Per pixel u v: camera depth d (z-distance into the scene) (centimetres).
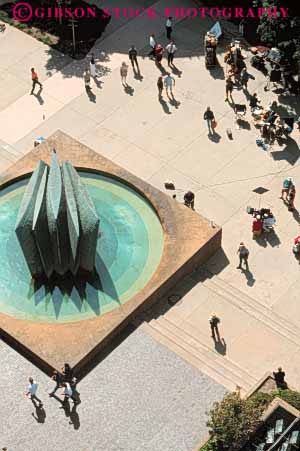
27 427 3691
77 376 3872
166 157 5022
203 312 4219
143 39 5719
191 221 4459
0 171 4925
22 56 5600
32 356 3919
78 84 5431
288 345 4097
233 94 5362
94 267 4312
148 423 3700
